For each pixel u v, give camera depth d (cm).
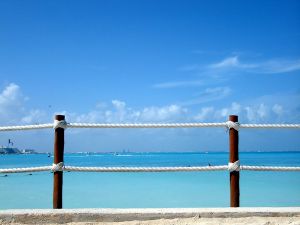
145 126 448
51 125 439
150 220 404
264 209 416
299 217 409
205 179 1680
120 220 404
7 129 438
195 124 450
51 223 399
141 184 1462
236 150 448
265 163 3009
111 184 1465
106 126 446
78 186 1381
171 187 1355
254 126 452
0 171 425
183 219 404
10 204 990
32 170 433
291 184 1431
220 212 409
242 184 1438
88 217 403
